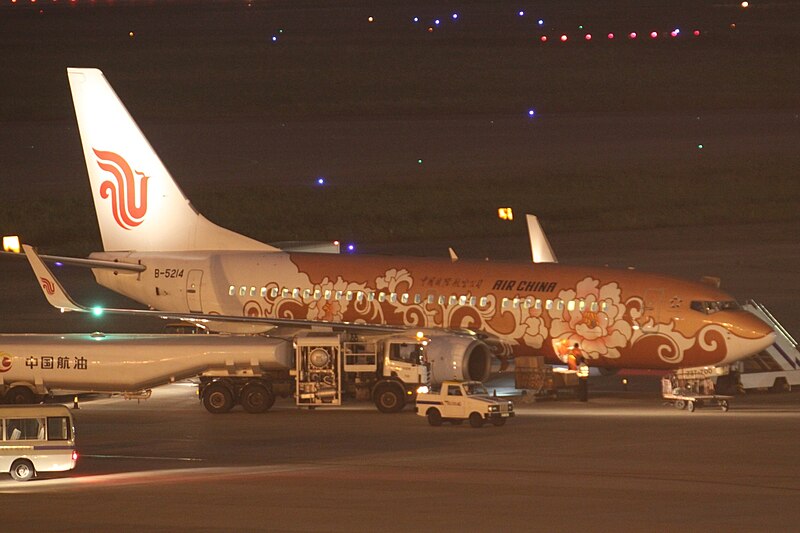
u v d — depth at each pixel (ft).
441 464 444.55
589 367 624.59
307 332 609.42
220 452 486.79
